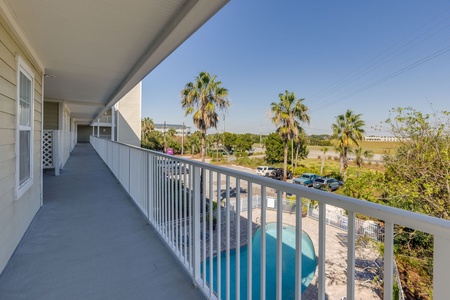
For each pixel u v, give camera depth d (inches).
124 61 152.2
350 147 548.1
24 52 118.2
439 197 200.1
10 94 93.2
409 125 230.2
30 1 86.2
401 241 143.9
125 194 185.0
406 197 214.4
